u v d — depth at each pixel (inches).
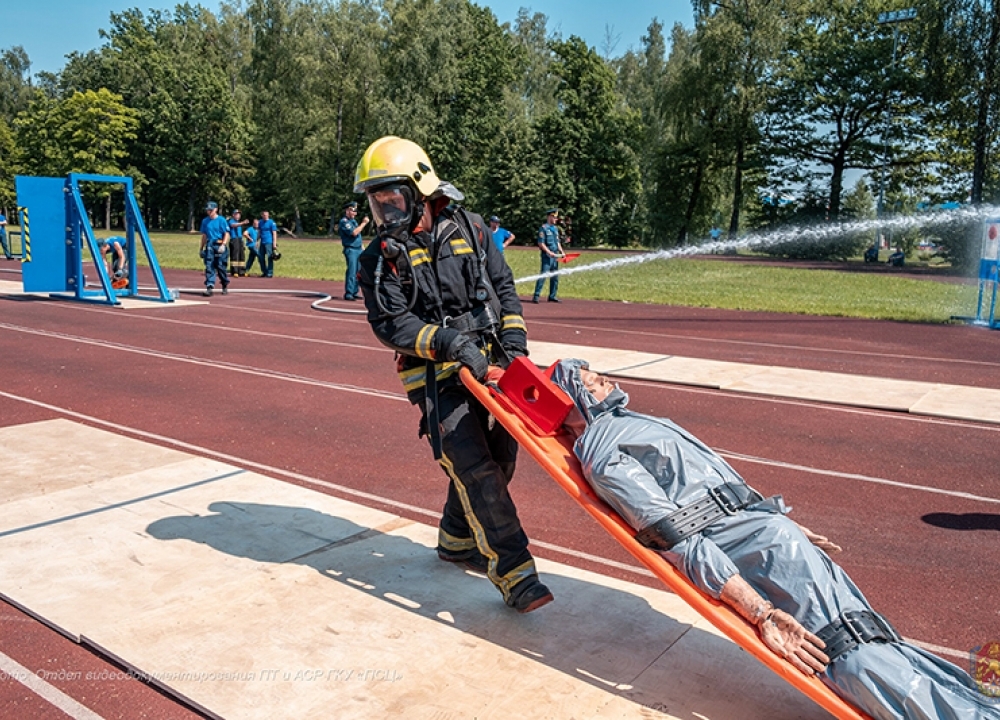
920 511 223.9
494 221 687.7
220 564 172.4
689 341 527.5
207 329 553.3
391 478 246.5
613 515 131.2
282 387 372.8
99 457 249.0
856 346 519.5
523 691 127.8
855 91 2060.8
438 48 2559.1
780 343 526.0
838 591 116.5
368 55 2696.9
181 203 3297.2
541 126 2593.5
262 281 978.1
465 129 2635.3
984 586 178.4
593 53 2603.3
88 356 446.3
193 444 280.2
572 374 148.8
